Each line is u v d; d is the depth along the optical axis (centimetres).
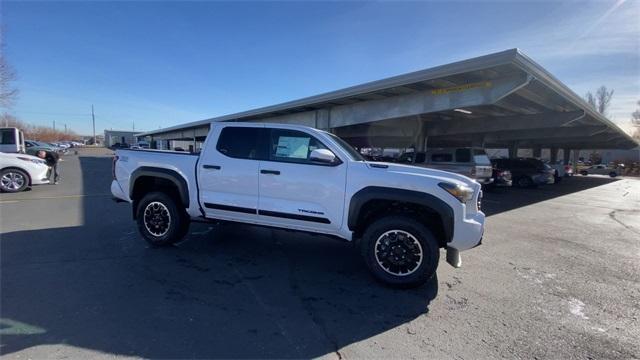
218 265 480
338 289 418
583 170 4109
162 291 391
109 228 657
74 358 267
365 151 5341
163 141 7100
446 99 1290
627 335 333
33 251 513
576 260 573
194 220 556
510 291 430
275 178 474
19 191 1137
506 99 1405
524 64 974
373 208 456
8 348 276
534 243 682
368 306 376
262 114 2230
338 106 1795
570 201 1434
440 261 541
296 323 335
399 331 328
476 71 1070
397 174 430
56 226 666
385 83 1310
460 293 419
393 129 2438
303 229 473
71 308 344
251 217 494
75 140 10494
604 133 2719
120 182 573
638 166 4234
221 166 504
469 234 409
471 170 1427
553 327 344
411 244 420
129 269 453
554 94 1306
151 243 550
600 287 454
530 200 1427
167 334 305
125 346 285
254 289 408
